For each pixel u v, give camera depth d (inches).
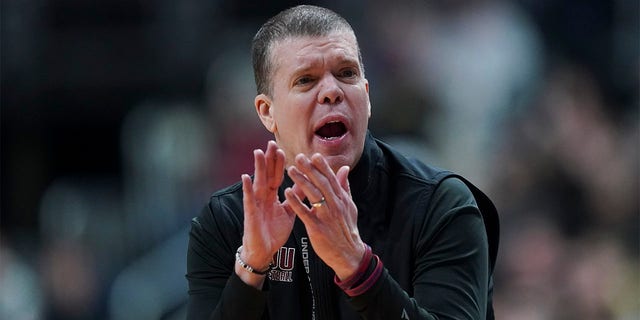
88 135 1146.7
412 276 408.2
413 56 1131.9
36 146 1142.3
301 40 402.3
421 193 414.6
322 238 369.7
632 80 1167.6
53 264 1083.9
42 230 1122.0
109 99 1142.3
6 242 1080.8
